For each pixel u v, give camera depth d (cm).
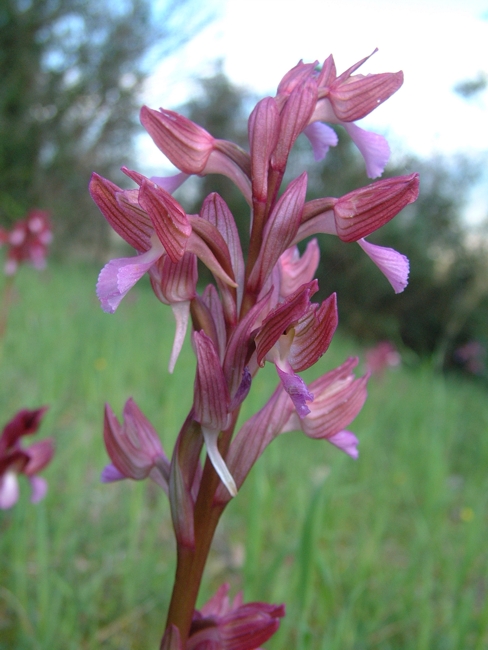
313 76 12
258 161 11
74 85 147
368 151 13
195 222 10
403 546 29
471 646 21
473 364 101
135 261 10
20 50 132
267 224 11
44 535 20
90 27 145
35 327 50
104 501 27
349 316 144
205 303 11
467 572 23
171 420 31
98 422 32
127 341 52
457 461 45
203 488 11
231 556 26
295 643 21
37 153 143
